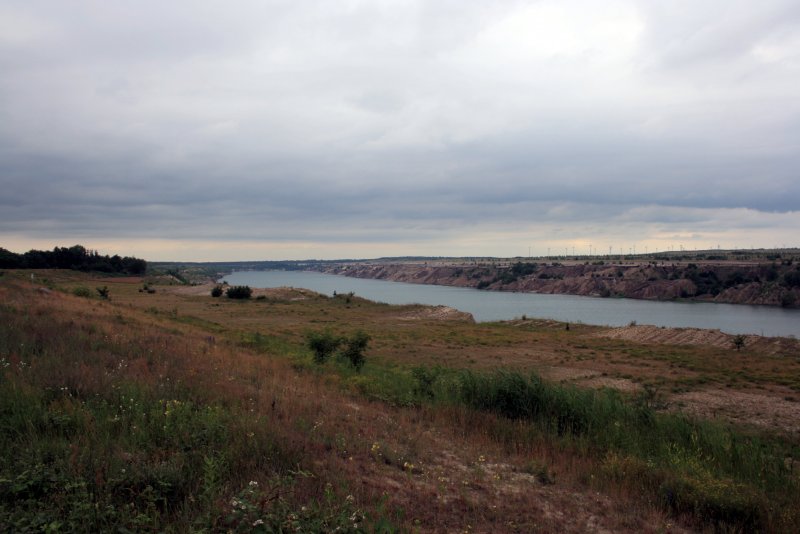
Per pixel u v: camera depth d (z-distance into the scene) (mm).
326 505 5125
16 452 5289
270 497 4789
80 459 5180
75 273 111062
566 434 10617
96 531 4164
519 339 41938
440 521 5555
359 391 13375
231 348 18688
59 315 17016
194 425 6742
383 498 5727
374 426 9172
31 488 4559
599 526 6129
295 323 48812
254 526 4148
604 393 14875
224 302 68938
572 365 28719
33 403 6809
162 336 17156
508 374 13086
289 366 16203
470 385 13023
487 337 42812
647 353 34844
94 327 15211
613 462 8445
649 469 8359
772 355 36594
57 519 4102
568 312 105625
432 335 42594
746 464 9414
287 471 5793
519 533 5613
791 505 7180
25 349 10469
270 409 8719
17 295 22672
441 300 143250
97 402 7375
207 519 4344
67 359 10047
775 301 120688
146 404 7570
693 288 142625
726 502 6961
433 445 8766
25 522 3979
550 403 11852
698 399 19609
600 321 87688
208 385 9688
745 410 17797
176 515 4621
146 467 5234
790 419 16594
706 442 10500
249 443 6363
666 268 162375
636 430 10992
